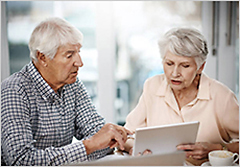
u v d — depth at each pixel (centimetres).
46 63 118
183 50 120
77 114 140
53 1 242
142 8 244
